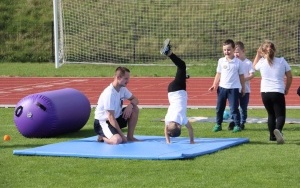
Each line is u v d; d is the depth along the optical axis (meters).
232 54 15.55
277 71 13.73
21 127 15.04
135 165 11.34
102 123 13.65
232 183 9.99
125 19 39.44
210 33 38.84
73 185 10.04
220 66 15.67
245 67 15.80
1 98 23.97
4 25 42.22
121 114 13.85
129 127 13.84
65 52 37.84
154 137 14.38
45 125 14.92
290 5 38.97
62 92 15.68
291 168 11.00
